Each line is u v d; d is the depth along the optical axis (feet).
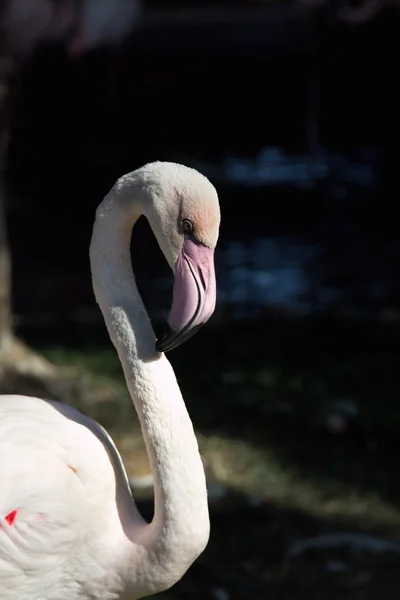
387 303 24.75
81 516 8.74
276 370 20.03
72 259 28.07
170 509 8.70
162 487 8.75
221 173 40.40
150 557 8.79
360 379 19.58
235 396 18.66
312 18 43.68
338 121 48.39
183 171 8.73
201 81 49.24
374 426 17.38
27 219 32.65
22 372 18.37
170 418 8.84
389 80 48.19
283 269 27.73
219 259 28.68
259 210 34.78
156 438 8.82
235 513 14.57
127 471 15.57
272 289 25.91
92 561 8.91
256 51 51.16
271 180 39.45
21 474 8.51
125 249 9.17
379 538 13.89
